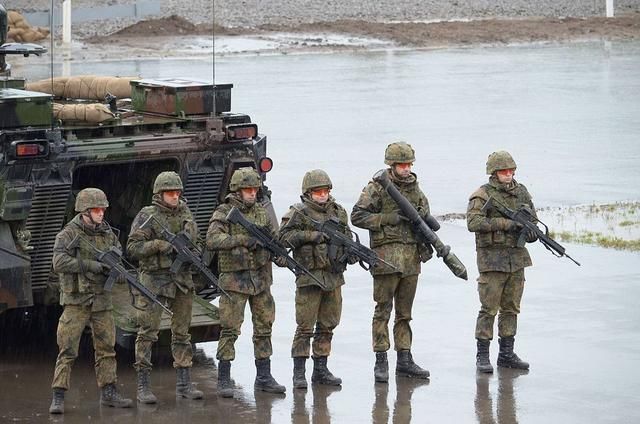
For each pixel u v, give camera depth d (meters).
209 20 65.81
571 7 72.31
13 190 14.97
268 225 14.73
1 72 18.27
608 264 21.11
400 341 15.38
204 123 16.86
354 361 16.05
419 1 73.50
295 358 15.00
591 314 17.97
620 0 74.31
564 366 15.66
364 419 13.77
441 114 39.12
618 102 41.66
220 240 14.48
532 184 28.62
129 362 16.08
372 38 61.59
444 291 19.50
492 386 14.95
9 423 13.62
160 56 53.69
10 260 15.00
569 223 24.56
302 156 31.91
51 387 14.97
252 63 52.25
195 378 15.46
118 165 17.77
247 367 15.98
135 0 67.56
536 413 13.91
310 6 70.75
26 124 15.29
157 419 13.78
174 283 14.39
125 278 14.02
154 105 17.45
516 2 73.88
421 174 29.91
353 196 27.22
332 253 14.81
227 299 14.56
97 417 13.86
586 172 30.02
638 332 17.06
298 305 14.92
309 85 45.62
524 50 57.94
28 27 57.25
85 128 16.11
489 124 37.25
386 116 38.62
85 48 55.50
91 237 14.05
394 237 15.08
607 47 58.78
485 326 15.56
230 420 13.75
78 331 14.02
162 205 14.45
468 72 50.00
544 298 18.88
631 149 33.12
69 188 15.49
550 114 39.16
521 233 15.62
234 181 14.64
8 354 16.34
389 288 15.09
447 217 25.36
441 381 15.19
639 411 13.95
